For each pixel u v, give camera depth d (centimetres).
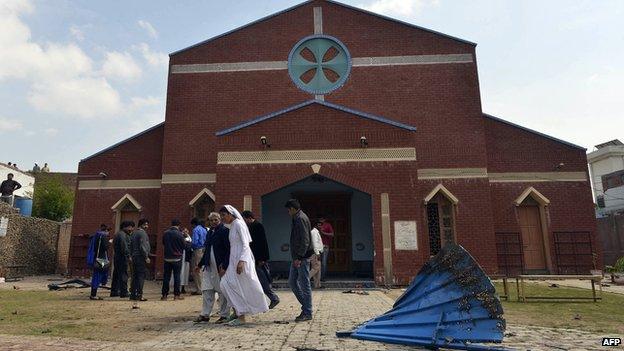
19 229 1931
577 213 1786
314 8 1978
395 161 1473
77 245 1867
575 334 630
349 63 1912
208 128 1870
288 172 1480
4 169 2959
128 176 1917
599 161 4272
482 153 1800
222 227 758
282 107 1888
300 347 530
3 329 674
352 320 743
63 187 3791
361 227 1802
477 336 542
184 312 870
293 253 753
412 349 530
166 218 1781
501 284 1500
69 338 596
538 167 1834
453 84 1873
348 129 1505
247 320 753
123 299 1117
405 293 622
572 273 1731
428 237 1748
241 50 1950
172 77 1928
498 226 1792
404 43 1925
